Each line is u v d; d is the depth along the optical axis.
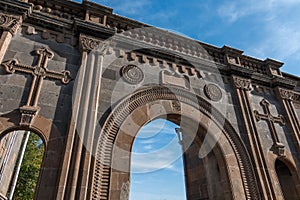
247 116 9.87
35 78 7.08
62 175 5.79
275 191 8.27
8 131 6.12
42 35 7.95
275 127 10.41
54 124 6.63
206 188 9.70
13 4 7.68
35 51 7.54
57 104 6.99
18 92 6.69
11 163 12.37
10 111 6.32
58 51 7.93
